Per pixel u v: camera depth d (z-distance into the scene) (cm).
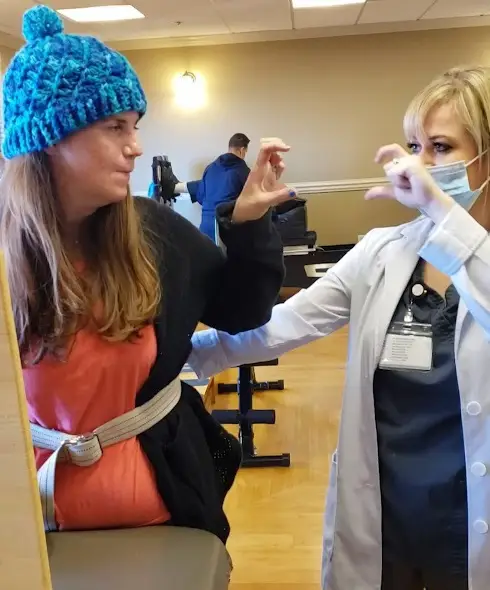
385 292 107
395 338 104
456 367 99
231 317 112
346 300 120
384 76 688
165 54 711
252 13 581
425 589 112
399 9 592
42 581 60
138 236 96
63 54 80
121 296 92
